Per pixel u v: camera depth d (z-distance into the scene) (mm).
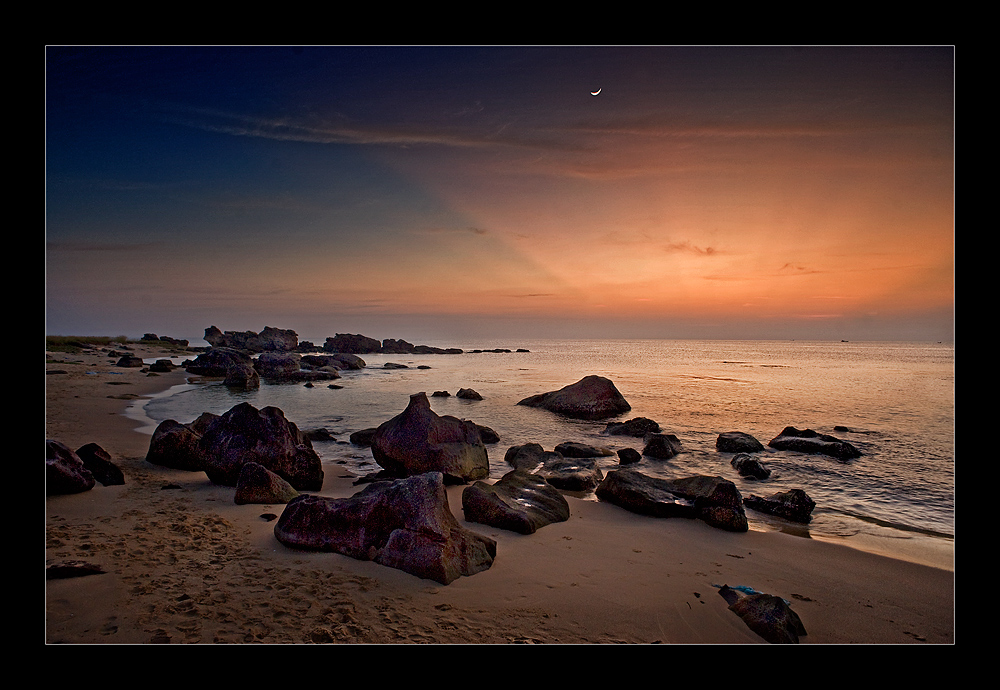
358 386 32219
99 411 18953
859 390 29609
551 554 7074
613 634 5027
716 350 101250
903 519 9305
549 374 42062
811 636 5242
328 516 6664
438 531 6270
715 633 5121
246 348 67438
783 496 9578
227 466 9734
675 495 9320
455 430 11570
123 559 5938
